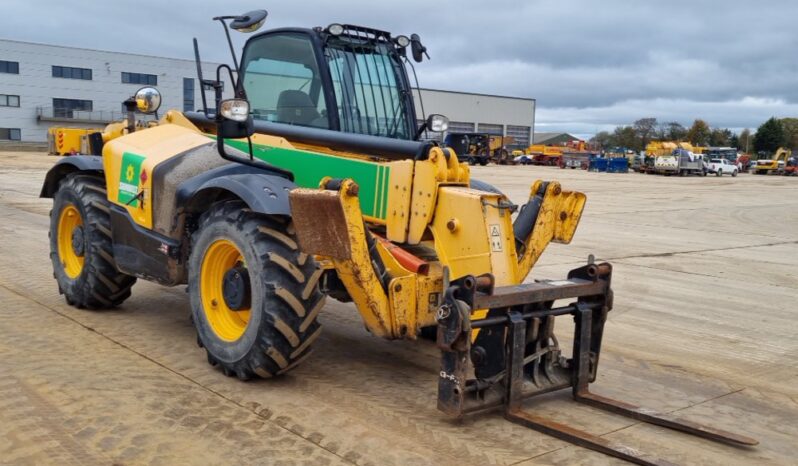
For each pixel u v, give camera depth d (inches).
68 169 249.0
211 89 229.1
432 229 171.2
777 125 3853.3
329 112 199.2
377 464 133.6
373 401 166.2
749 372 208.4
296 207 158.9
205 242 179.0
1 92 2047.2
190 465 130.3
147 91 237.9
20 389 163.8
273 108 215.2
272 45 215.3
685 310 287.9
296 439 143.0
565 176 1676.9
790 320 277.1
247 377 172.2
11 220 465.7
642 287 334.0
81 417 149.7
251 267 165.9
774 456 148.9
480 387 153.3
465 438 147.0
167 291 271.4
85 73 2127.2
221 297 181.3
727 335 250.4
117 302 236.8
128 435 141.9
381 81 214.4
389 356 202.5
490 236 161.6
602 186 1306.6
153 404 158.4
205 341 180.7
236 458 133.7
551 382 167.8
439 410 152.3
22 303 243.9
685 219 698.8
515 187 1066.7
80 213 230.4
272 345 163.9
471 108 3056.1
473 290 143.4
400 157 180.2
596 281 169.3
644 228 600.4
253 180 173.3
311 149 200.2
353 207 153.3
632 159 2285.9
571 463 138.3
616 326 257.3
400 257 168.9
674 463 141.9
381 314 159.8
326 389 172.7
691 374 203.9
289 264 162.4
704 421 167.8
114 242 219.3
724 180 1817.2
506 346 156.6
